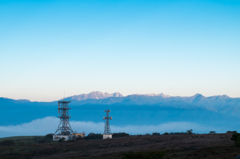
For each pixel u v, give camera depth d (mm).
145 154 44656
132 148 72562
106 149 76125
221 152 53625
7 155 82188
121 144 83500
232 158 45938
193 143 70750
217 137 82625
